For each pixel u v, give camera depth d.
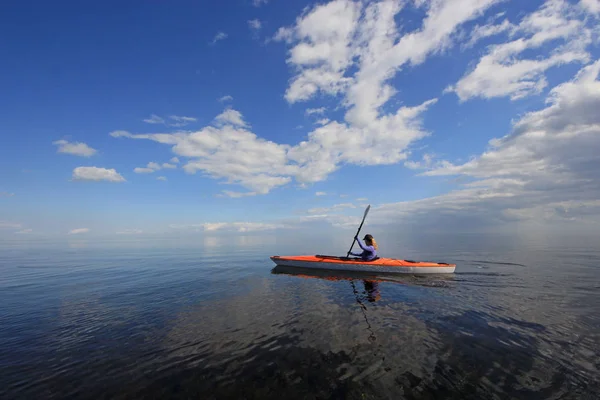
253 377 4.41
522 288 9.89
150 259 21.14
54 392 4.14
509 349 5.21
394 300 8.62
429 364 4.73
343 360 4.90
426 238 47.31
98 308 8.15
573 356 4.93
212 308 8.02
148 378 4.45
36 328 6.61
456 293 9.36
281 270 14.56
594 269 13.63
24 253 28.22
